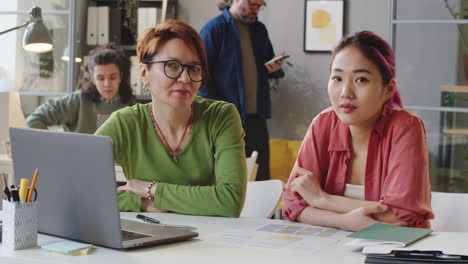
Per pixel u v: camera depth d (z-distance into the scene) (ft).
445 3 17.28
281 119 21.16
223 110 7.46
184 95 6.93
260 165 18.21
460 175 17.37
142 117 7.39
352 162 7.00
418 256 4.75
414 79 17.69
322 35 20.68
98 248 5.19
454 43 17.25
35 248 5.18
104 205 5.10
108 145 4.99
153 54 6.95
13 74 19.93
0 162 13.29
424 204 6.53
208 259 4.87
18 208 5.13
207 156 7.38
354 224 6.21
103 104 15.28
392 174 6.61
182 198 6.91
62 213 5.48
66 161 5.34
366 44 6.59
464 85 17.21
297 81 20.99
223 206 6.84
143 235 5.44
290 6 20.90
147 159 7.32
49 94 19.79
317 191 6.72
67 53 19.66
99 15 20.43
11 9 19.76
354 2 20.42
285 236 5.78
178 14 21.66
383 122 6.83
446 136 17.43
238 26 17.67
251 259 4.89
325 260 4.87
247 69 17.80
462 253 4.73
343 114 6.65
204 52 7.09
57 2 19.65
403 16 17.69
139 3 20.84
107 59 14.93
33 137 5.62
